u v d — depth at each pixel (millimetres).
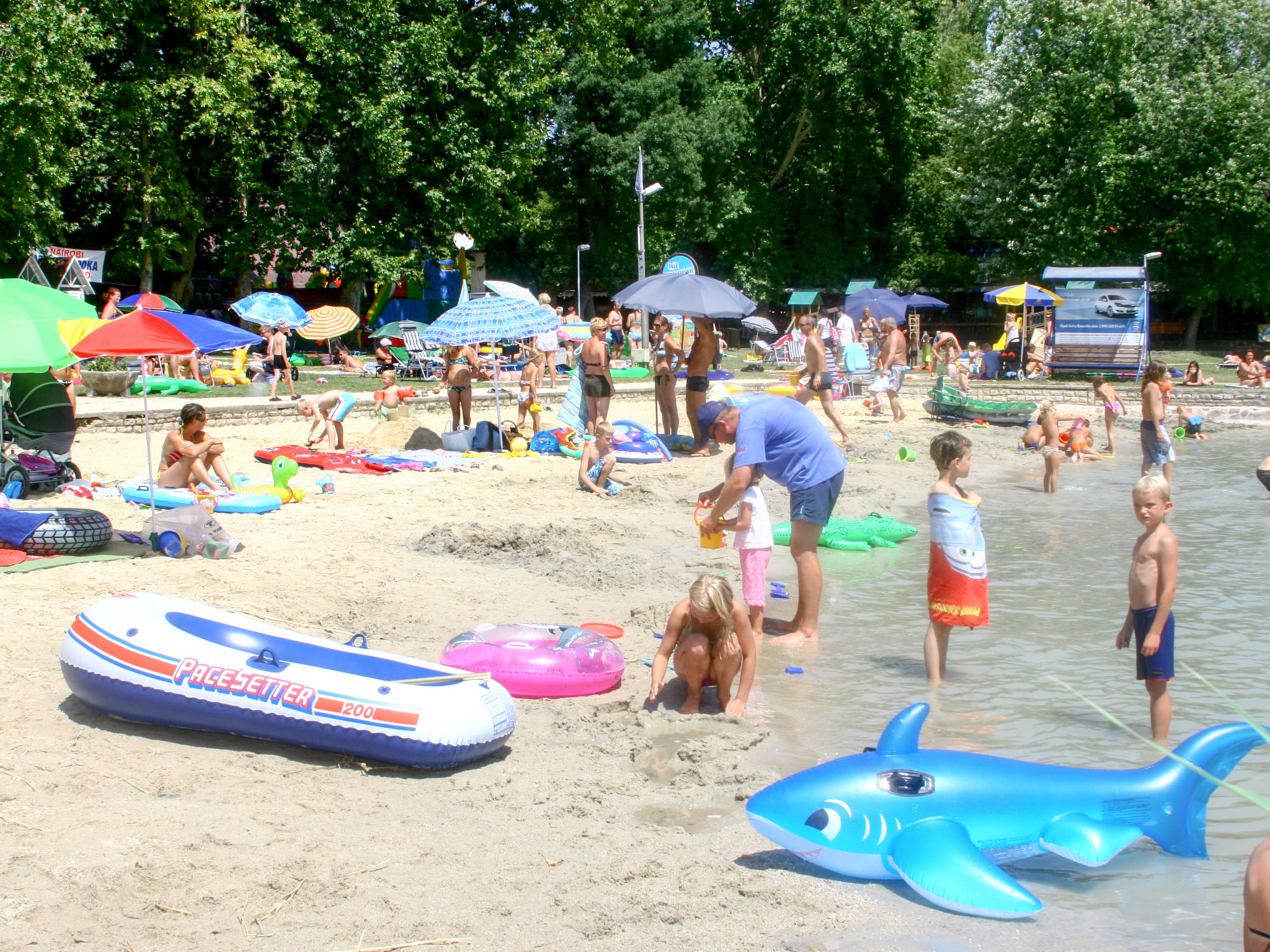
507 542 9969
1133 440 20500
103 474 13219
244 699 5172
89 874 3900
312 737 5137
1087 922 3883
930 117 46250
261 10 29672
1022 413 21562
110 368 22281
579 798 4902
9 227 23156
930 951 3648
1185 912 3967
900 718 4582
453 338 14953
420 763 5109
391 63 29672
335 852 4234
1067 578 9555
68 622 6965
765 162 46625
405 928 3691
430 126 31125
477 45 32344
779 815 4195
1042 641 7562
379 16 29453
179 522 9000
